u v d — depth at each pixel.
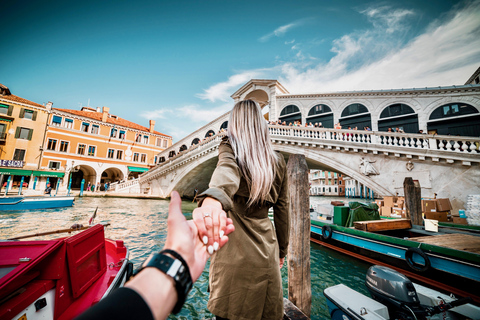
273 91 21.62
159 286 0.30
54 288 2.24
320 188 61.81
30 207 13.35
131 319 0.23
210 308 1.03
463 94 14.21
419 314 2.14
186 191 24.41
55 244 2.30
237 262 0.99
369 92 17.16
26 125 24.44
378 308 2.25
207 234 0.44
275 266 1.06
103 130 30.23
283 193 1.19
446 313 2.41
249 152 0.93
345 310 2.28
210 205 0.52
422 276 4.44
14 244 2.21
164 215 13.48
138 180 28.88
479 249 4.02
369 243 5.55
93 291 2.72
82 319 0.20
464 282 3.84
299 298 3.16
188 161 20.77
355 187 51.38
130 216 12.82
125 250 3.97
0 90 24.34
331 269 5.51
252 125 0.98
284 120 20.97
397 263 4.93
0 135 23.02
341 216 6.80
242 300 0.96
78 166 28.36
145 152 33.78
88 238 2.86
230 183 0.71
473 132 13.78
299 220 3.35
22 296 1.94
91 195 23.58
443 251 4.12
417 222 6.61
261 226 1.06
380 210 9.98
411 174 10.95
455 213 9.76
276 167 1.07
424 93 15.38
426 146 10.77
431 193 10.35
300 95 20.17
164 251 0.35
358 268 5.56
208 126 27.47
